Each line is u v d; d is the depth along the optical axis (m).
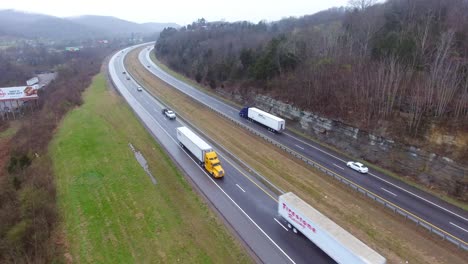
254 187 34.81
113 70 105.44
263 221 28.58
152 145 46.47
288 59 64.00
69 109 61.84
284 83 62.81
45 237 25.61
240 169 39.31
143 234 26.50
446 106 38.94
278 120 51.84
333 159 43.62
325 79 55.38
